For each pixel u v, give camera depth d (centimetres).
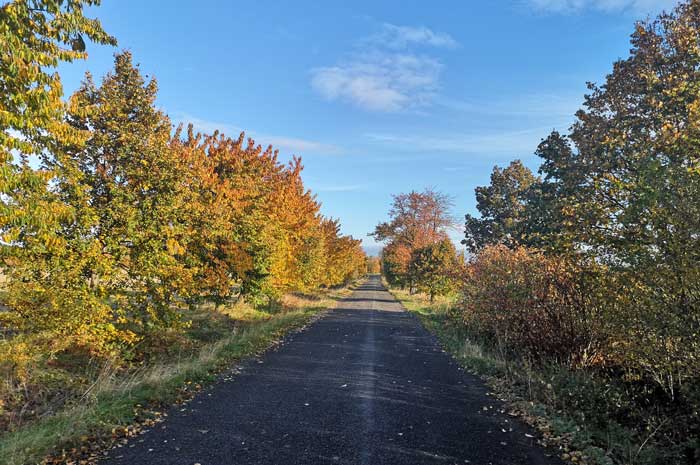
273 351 1177
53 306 809
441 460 476
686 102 1248
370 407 677
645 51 1722
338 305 3008
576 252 821
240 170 1736
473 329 1462
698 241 564
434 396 752
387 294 4706
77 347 969
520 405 682
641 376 766
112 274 938
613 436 570
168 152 1055
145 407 640
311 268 2722
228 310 1875
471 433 564
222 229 1425
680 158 738
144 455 475
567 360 888
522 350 1007
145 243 1011
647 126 1541
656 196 606
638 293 659
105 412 588
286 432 557
